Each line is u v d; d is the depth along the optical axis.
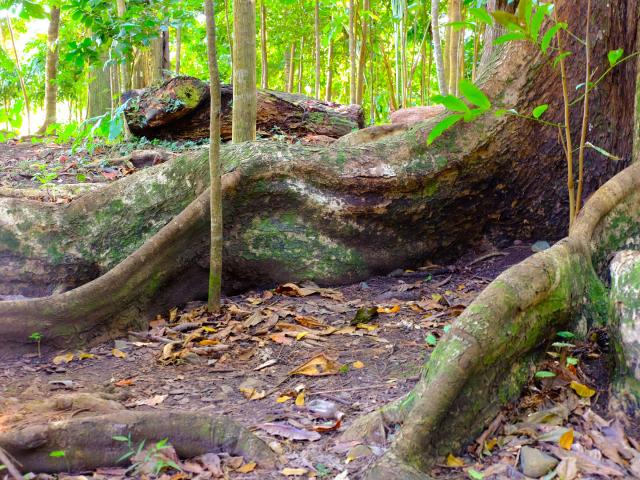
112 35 8.84
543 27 4.64
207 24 3.80
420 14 14.42
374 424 2.64
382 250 4.88
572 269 3.30
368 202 4.73
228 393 3.20
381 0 14.95
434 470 2.46
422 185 4.77
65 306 3.86
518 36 2.92
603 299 3.40
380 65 19.83
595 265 3.68
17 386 3.32
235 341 3.87
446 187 4.81
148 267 4.25
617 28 4.50
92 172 6.97
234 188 4.52
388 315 4.16
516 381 2.88
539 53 4.68
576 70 4.62
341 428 2.76
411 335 3.80
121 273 4.10
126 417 2.52
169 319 4.35
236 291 4.74
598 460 2.45
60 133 8.16
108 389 3.25
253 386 3.25
